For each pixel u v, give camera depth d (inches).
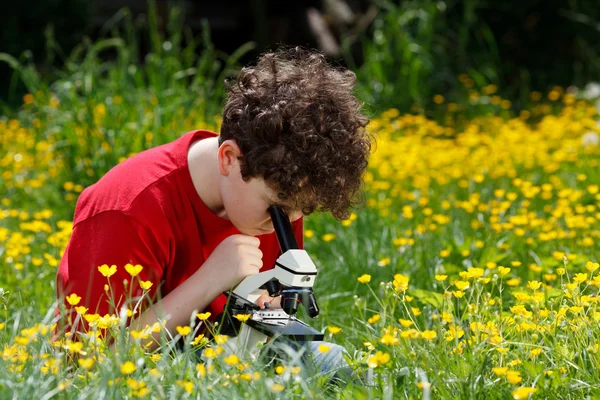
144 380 108.0
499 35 642.2
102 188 133.6
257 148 118.9
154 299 131.0
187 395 105.3
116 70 370.9
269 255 150.1
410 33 566.3
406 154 369.4
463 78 563.5
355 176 123.5
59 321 130.0
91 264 128.0
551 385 117.4
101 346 116.4
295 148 117.9
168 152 137.3
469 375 113.5
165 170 134.0
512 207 285.1
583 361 125.0
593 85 635.5
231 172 124.2
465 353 122.8
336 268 216.5
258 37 708.0
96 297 126.6
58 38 602.2
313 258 231.5
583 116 493.7
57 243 209.0
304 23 674.2
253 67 129.6
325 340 153.4
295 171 117.2
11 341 119.0
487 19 635.5
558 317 133.6
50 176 337.7
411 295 174.7
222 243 131.3
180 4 710.5
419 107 516.1
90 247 129.0
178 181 133.4
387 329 125.6
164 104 350.6
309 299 118.0
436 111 534.6
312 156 117.9
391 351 120.7
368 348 128.8
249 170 119.9
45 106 356.2
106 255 127.6
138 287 129.0
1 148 393.7
